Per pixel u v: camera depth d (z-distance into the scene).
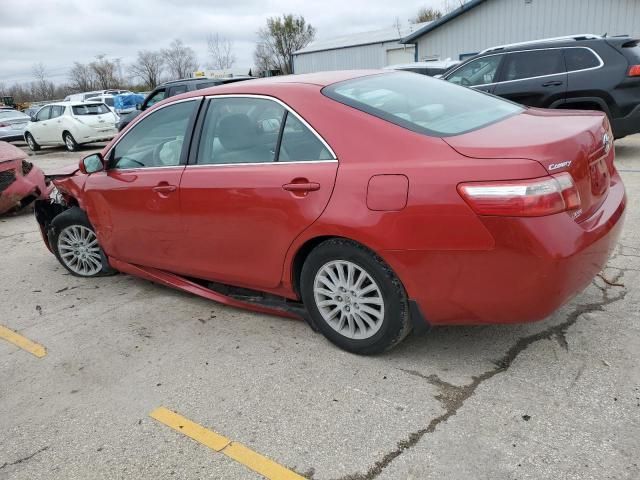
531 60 8.45
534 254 2.47
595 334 3.22
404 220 2.71
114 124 17.27
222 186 3.45
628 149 9.16
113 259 4.54
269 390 2.98
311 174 3.04
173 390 3.07
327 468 2.39
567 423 2.51
